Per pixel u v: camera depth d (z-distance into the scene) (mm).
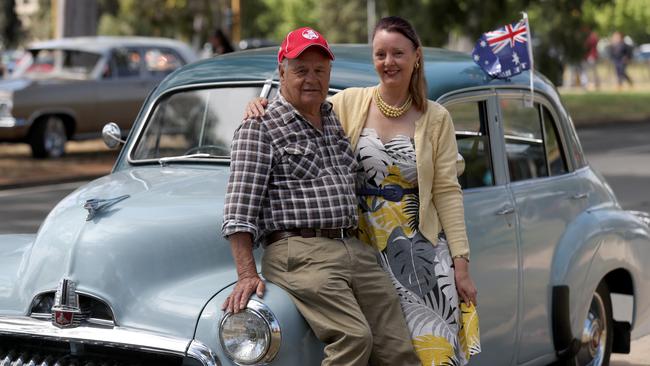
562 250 6129
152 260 4527
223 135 5570
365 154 4664
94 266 4527
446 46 29406
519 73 5953
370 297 4445
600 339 6621
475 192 5539
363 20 81125
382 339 4473
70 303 4492
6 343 4793
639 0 68125
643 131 25922
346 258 4371
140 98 20625
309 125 4477
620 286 6828
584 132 25750
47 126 19672
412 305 4598
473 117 5676
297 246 4344
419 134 4672
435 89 5434
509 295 5676
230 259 4637
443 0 28234
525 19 5922
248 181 4336
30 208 14180
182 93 5793
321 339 4305
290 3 90000
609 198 6824
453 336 4625
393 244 4621
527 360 5938
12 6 101438
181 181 5176
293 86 4445
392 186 4660
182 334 4301
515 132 6020
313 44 4387
